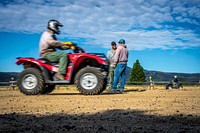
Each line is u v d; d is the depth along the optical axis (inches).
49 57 303.6
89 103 205.5
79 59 302.7
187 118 130.7
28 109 172.9
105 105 190.9
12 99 248.1
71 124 116.9
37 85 306.0
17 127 110.5
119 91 335.3
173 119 128.4
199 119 128.2
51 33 306.7
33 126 112.3
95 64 315.6
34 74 306.8
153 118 131.6
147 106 182.4
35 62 305.9
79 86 302.4
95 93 300.8
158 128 107.5
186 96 267.4
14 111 163.8
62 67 299.3
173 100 223.6
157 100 224.5
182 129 105.3
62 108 176.2
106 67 315.3
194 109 164.7
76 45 310.8
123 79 342.0
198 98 243.9
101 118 133.2
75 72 313.1
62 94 326.0
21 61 310.5
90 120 127.6
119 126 112.0
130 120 126.6
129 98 247.9
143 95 284.0
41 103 208.7
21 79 309.3
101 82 299.7
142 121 124.0
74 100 232.5
